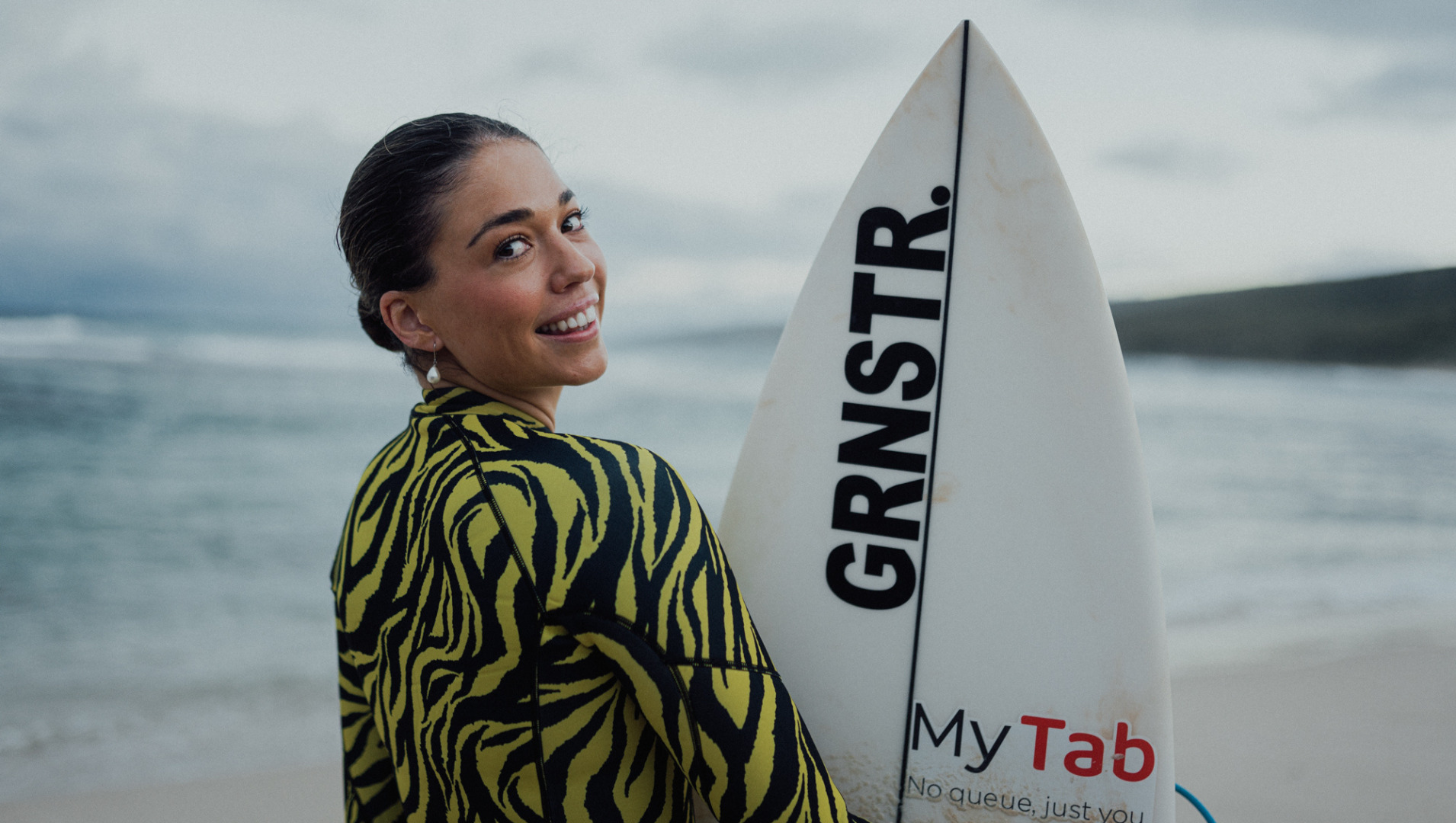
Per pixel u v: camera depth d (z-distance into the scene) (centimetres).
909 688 124
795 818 77
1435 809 252
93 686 398
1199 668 394
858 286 128
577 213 93
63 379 1149
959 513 124
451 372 91
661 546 75
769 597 128
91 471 818
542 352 87
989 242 125
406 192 83
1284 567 634
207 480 818
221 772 302
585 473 75
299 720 359
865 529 126
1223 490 933
